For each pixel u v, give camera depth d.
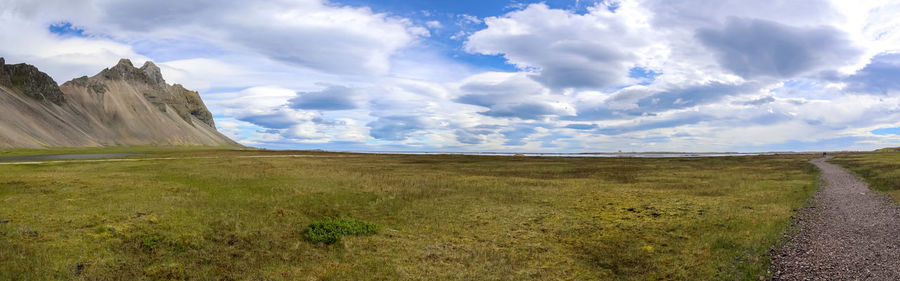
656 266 12.43
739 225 17.14
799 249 13.09
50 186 25.12
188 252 13.32
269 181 31.44
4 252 12.12
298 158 76.50
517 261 13.12
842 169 49.91
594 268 12.57
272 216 18.38
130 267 11.90
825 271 10.93
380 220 18.83
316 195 24.75
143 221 16.12
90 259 12.13
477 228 17.41
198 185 28.06
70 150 132.25
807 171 47.72
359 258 13.32
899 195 24.17
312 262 12.89
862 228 15.81
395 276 11.84
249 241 14.61
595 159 92.19
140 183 28.00
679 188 31.17
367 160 72.56
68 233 14.24
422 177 38.19
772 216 18.94
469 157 95.44
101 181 28.42
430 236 16.06
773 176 41.62
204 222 16.50
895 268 10.89
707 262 12.44
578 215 20.17
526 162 72.00
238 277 11.60
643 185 33.31
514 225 17.97
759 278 10.81
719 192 28.62
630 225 17.92
